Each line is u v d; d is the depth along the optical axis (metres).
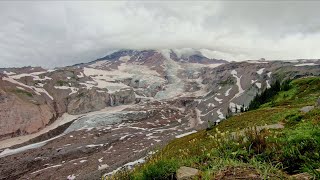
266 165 6.09
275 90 114.94
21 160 143.00
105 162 122.31
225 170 6.06
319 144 6.88
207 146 10.16
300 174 5.62
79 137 190.88
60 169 119.38
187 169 7.24
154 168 7.61
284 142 7.75
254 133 8.77
